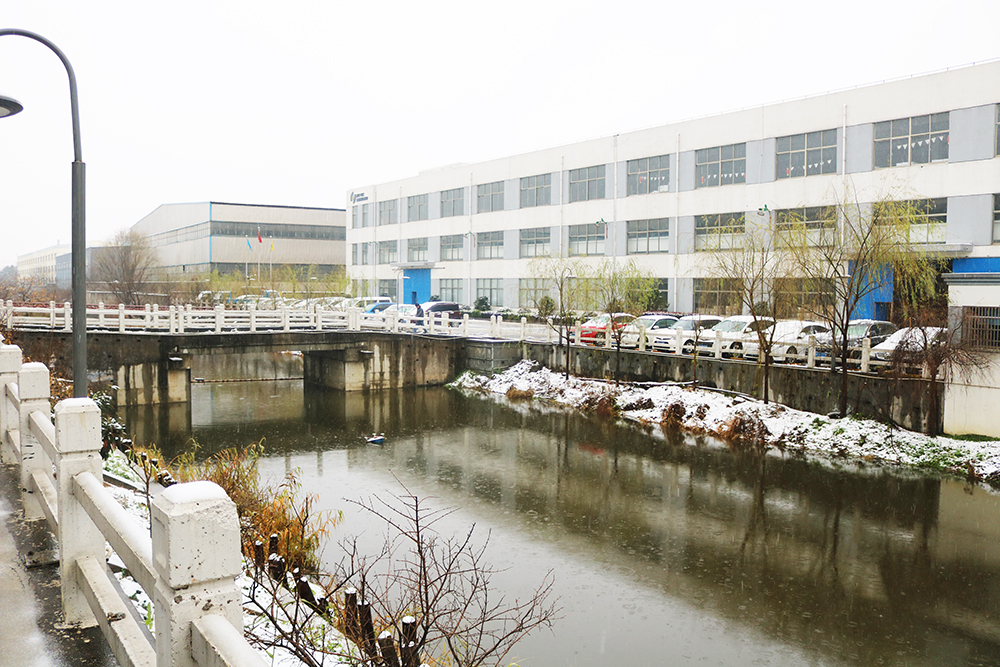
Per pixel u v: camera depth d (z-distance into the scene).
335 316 29.72
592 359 27.20
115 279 63.28
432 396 28.33
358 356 29.50
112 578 4.13
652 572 11.41
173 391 25.16
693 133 35.28
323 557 11.04
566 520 13.83
